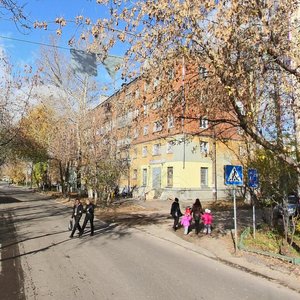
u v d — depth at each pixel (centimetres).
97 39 937
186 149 3716
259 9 899
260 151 1520
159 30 902
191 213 1766
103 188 3164
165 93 1048
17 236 1545
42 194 5897
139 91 1130
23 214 2541
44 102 4250
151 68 968
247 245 1345
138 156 4488
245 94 1031
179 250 1307
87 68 1254
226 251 1279
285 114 1394
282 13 959
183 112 1156
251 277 941
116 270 970
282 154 1108
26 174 10219
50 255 1161
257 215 2369
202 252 1276
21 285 823
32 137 4281
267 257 1163
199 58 960
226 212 2584
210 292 791
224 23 886
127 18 911
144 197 4012
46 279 873
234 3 859
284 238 1430
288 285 876
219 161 3897
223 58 919
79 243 1397
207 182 3847
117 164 3231
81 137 3491
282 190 1407
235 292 799
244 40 927
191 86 1112
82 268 987
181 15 862
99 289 793
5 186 11425
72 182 4591
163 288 810
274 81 1187
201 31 900
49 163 5716
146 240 1514
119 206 3114
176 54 951
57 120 4309
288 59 1021
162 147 4006
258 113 1329
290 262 1090
